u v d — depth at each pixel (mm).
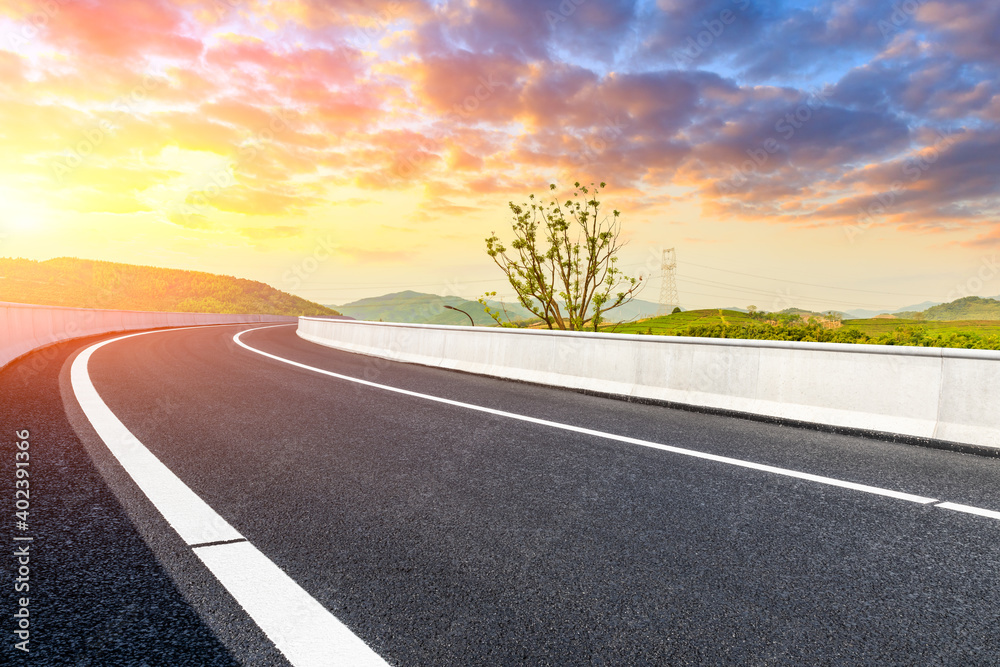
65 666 1733
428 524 3043
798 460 4508
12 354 10828
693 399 7152
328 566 2510
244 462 4168
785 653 1920
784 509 3348
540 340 9664
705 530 3014
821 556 2705
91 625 1977
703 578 2465
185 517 3049
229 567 2469
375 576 2426
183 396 7102
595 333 8695
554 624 2076
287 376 9531
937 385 5324
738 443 5102
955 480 3994
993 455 4762
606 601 2254
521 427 5676
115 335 19766
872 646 1974
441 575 2451
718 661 1865
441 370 11492
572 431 5516
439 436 5191
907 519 3203
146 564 2475
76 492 3408
